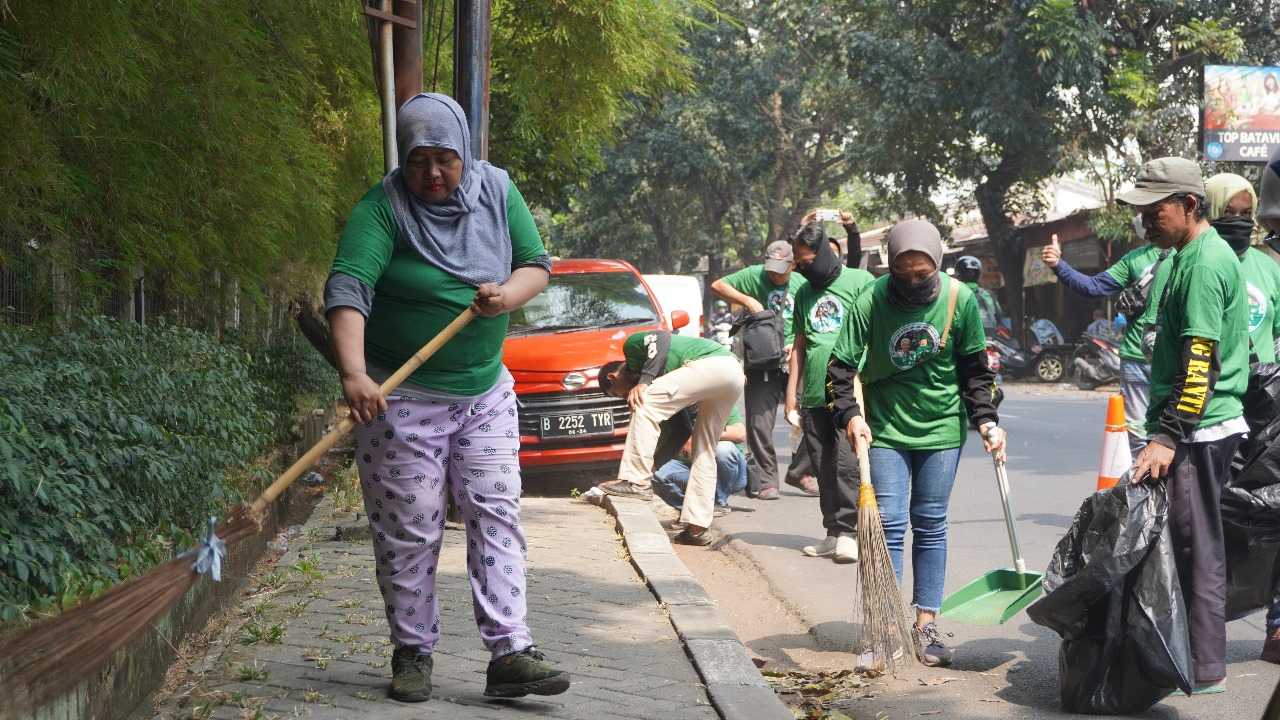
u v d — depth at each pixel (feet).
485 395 13.34
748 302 32.48
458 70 23.53
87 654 9.78
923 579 17.17
